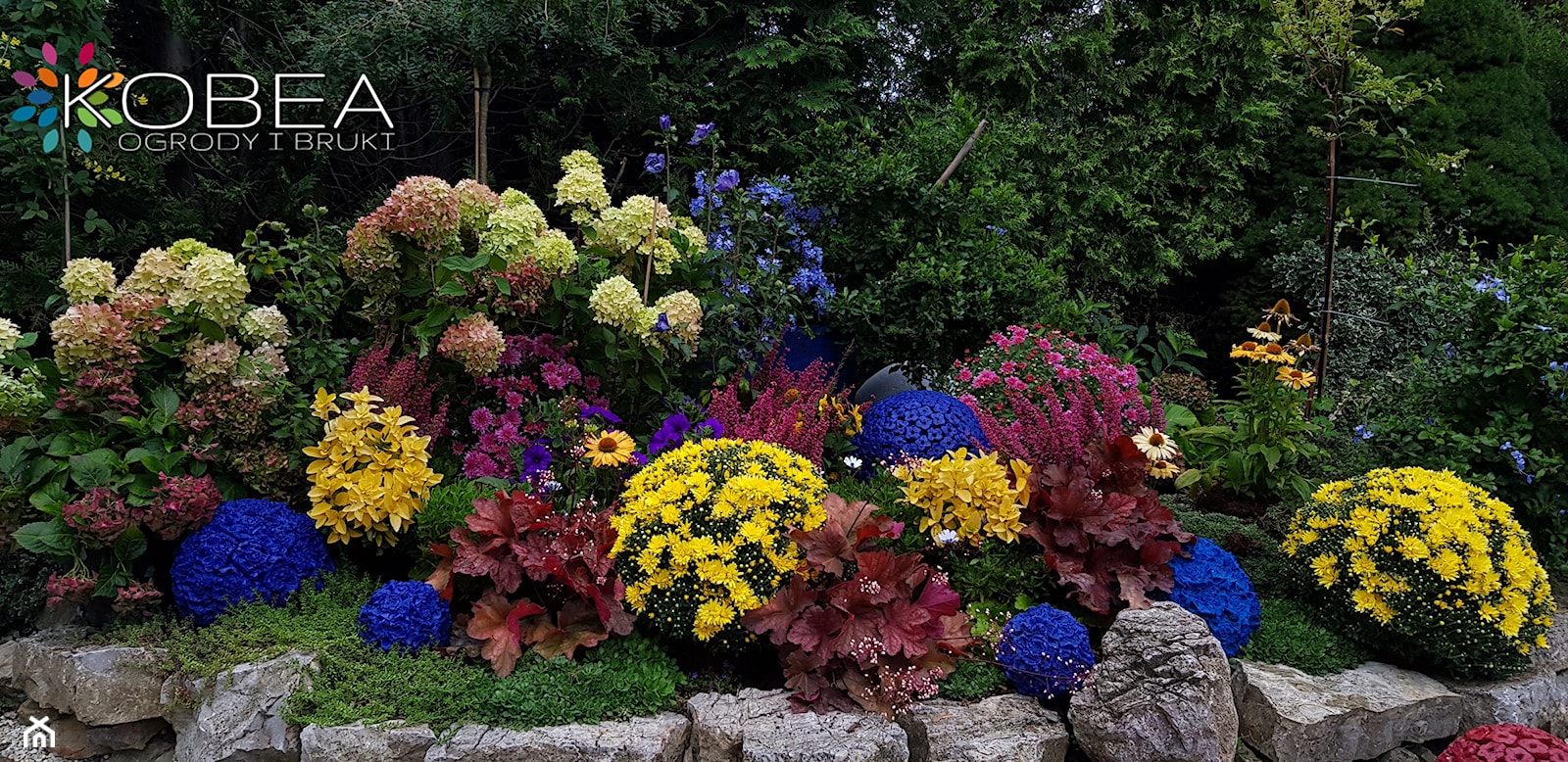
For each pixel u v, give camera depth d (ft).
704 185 15.07
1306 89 20.39
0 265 14.76
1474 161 20.54
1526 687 10.17
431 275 11.32
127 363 10.00
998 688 9.22
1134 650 8.57
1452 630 9.84
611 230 12.56
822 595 9.11
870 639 8.61
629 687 8.54
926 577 9.57
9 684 9.55
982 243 16.39
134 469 9.96
